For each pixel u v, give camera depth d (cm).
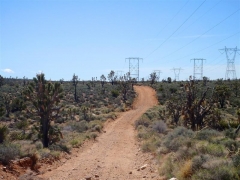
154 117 5112
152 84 14138
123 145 2730
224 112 4947
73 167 1709
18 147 1667
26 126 4144
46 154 1822
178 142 1783
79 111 6109
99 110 6756
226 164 1079
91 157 2094
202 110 3028
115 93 9769
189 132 2169
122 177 1448
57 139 2573
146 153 2128
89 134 3288
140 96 10194
